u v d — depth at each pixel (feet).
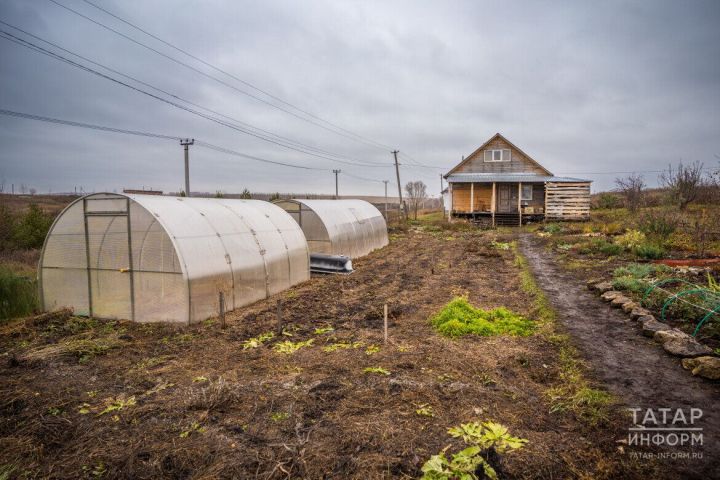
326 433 14.06
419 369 19.10
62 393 17.71
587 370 18.93
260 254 34.63
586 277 39.32
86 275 30.32
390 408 15.57
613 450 12.93
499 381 17.85
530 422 14.60
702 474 11.85
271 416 15.26
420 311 29.37
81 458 13.19
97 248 29.78
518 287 36.24
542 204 105.60
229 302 30.68
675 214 59.93
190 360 21.29
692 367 18.72
